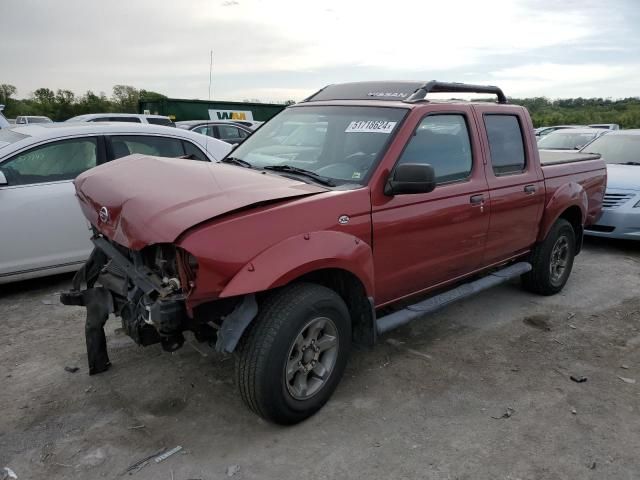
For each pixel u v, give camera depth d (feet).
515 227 15.69
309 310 10.04
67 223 17.40
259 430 10.46
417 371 12.94
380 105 13.05
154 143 19.52
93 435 10.21
